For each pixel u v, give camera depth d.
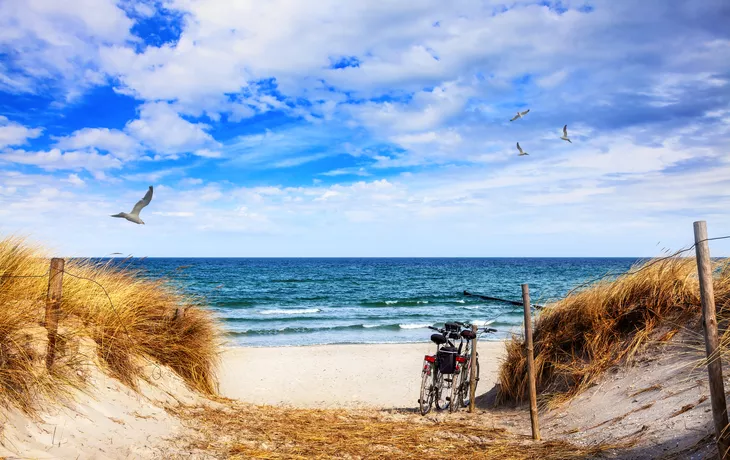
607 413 5.57
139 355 6.52
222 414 6.30
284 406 8.30
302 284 50.50
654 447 4.33
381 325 21.69
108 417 4.80
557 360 7.21
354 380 10.86
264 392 9.66
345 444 5.39
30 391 4.35
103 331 6.13
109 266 7.45
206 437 5.16
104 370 5.62
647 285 7.06
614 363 6.54
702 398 4.78
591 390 6.34
